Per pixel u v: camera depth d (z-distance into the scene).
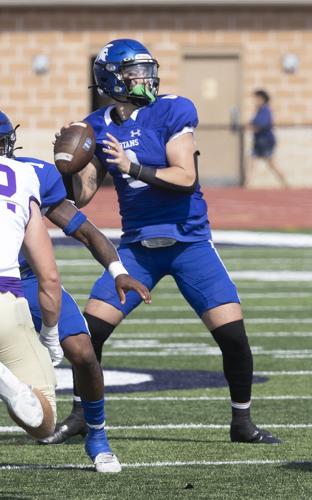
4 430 21.06
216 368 28.08
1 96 90.69
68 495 15.73
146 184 19.33
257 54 90.19
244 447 19.30
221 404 23.50
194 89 90.62
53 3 89.25
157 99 19.61
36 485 16.34
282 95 90.38
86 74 90.50
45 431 14.15
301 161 88.25
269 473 17.22
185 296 19.69
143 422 21.64
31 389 13.80
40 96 90.56
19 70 90.44
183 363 28.77
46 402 13.98
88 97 90.75
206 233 19.69
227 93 90.62
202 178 85.81
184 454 18.69
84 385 17.03
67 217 15.90
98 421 17.27
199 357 29.69
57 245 57.38
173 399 24.06
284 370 27.64
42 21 90.12
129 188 19.45
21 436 20.50
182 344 31.78
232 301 19.45
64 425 19.83
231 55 90.25
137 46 19.45
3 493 15.85
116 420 21.81
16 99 90.69
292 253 53.91
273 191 83.75
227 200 77.19
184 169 19.09
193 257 19.45
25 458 18.48
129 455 18.61
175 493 15.86
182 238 19.39
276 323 35.47
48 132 90.75
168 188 19.03
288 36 90.00
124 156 18.89
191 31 90.06
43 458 18.47
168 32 90.06
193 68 90.56
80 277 45.62
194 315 37.50
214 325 19.44
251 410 22.70
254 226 63.81
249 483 16.53
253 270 48.25
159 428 21.06
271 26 89.88
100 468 17.22
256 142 84.62
